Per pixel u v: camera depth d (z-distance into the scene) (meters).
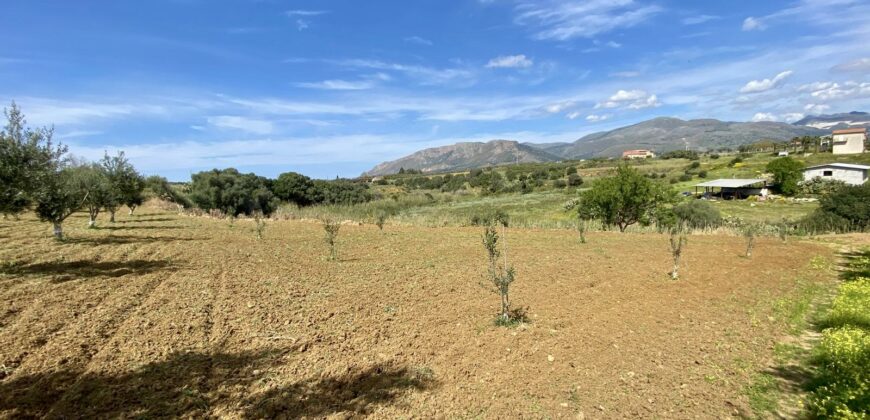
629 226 33.81
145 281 12.86
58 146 14.69
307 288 12.59
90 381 6.63
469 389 6.79
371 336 8.90
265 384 6.80
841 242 23.20
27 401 6.01
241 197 50.09
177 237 22.97
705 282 13.91
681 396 6.65
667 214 36.91
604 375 7.27
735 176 81.94
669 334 9.20
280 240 23.03
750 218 44.94
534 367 7.54
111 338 8.38
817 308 11.59
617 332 9.23
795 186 63.09
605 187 35.06
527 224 33.12
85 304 10.39
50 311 9.75
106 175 28.05
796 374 7.50
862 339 7.88
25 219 29.44
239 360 7.63
